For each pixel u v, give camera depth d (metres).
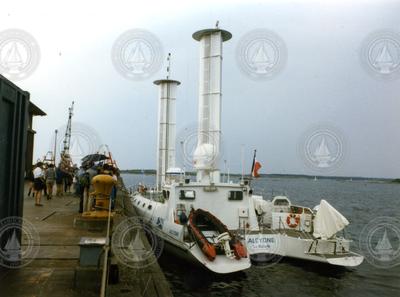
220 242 12.05
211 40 19.75
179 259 13.65
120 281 6.35
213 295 11.36
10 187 6.23
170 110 27.59
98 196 10.21
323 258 13.51
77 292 5.37
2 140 5.91
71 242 8.27
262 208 17.58
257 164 17.05
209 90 19.64
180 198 14.76
